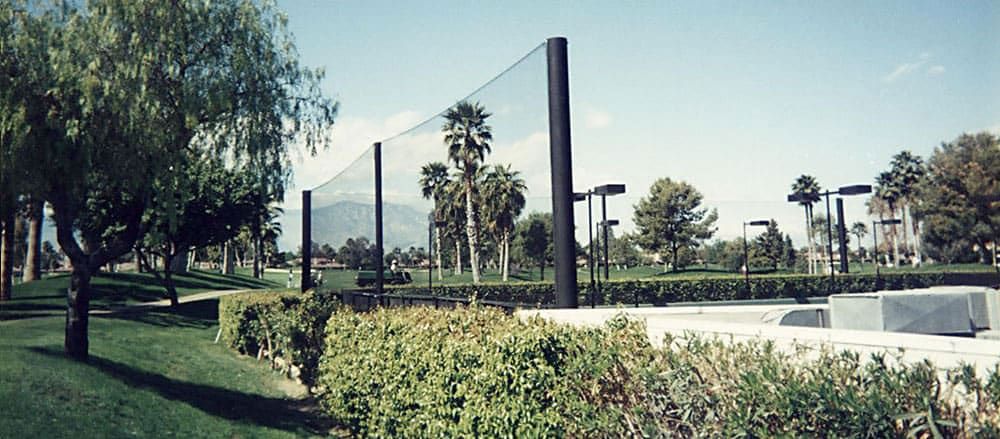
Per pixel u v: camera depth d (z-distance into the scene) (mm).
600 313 6039
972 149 26453
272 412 12680
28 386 10695
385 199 12586
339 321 10242
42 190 12789
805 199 28750
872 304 6434
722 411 3482
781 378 3172
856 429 2703
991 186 26062
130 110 12297
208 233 33844
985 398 2670
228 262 67062
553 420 4785
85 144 12219
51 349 13797
